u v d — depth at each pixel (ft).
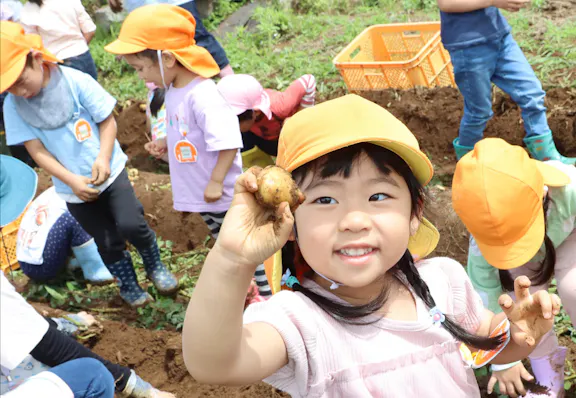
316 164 5.24
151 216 17.31
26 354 8.08
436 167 17.72
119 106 24.29
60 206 15.40
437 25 21.33
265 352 4.99
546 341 9.07
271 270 5.77
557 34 21.38
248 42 28.99
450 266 6.43
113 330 12.94
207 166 12.39
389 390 5.50
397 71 19.90
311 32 28.30
